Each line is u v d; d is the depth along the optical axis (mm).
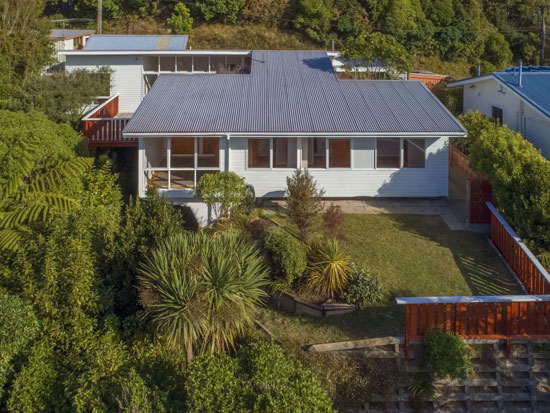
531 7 47000
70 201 12680
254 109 19844
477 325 11680
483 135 16922
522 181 14945
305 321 12664
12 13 26391
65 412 10516
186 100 20469
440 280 14008
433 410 11211
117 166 23531
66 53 29219
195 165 18750
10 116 16203
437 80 32531
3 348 10578
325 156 19109
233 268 10891
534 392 11375
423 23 42344
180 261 11039
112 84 29875
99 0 37188
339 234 15156
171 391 10180
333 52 29922
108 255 12633
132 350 11531
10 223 11789
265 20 42875
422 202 19094
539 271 12844
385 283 13805
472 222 16547
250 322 11828
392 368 11430
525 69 25828
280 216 17547
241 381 9125
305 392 8812
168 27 43094
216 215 17281
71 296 11398
